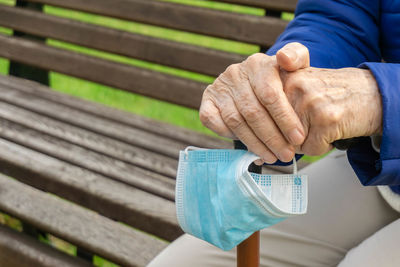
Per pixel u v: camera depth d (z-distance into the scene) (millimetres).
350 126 793
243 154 831
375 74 803
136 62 3598
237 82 838
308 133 806
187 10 1926
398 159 807
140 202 1442
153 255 1363
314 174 1231
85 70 2127
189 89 1911
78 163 1633
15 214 1544
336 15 1101
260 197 776
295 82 796
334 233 1143
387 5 1097
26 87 2191
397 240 931
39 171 1590
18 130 1834
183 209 899
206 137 1831
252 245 885
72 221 1481
